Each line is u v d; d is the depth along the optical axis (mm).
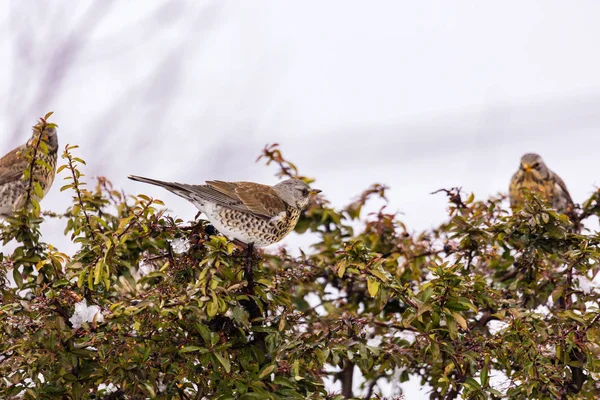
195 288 9023
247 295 9516
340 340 10062
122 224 9742
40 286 10219
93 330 9367
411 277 13195
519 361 10023
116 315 9242
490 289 10781
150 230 10031
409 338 11609
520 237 11820
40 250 10805
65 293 9531
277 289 10203
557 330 10266
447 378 9875
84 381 9258
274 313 10180
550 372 9930
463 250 12180
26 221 10688
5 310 9234
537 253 11641
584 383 10867
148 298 9141
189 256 9977
